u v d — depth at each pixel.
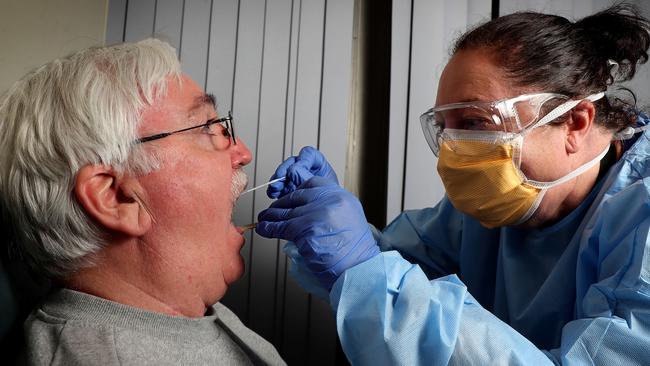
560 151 0.92
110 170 0.69
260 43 1.54
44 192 0.67
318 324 1.54
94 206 0.67
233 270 0.81
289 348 1.54
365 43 1.67
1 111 0.71
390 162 1.54
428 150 1.53
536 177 0.92
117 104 0.68
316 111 1.54
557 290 0.97
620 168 0.94
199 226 0.74
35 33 1.21
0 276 0.71
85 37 1.43
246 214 1.53
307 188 0.97
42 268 0.73
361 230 0.87
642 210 0.81
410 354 0.75
